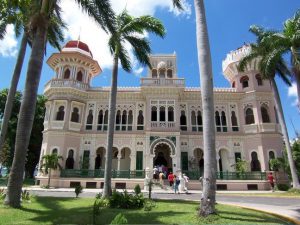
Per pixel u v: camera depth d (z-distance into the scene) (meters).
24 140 12.30
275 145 30.47
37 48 13.38
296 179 22.81
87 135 32.16
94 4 14.55
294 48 23.47
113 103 17.48
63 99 31.75
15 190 11.79
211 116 11.17
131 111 33.78
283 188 26.83
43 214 10.67
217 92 33.53
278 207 13.77
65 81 32.38
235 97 33.81
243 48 35.12
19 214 10.30
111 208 12.70
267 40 24.97
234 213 10.80
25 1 13.89
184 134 32.25
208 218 9.46
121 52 18.70
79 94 33.06
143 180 27.62
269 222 9.19
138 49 19.11
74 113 32.62
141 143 31.72
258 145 30.86
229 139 32.28
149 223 8.95
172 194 21.69
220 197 19.88
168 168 31.92
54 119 31.27
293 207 13.78
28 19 14.62
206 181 10.29
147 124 30.89
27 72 13.10
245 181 28.06
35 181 30.31
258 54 27.14
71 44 34.94
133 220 9.50
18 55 18.75
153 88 31.81
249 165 30.81
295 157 26.23
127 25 18.53
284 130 24.31
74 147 31.17
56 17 18.27
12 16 17.06
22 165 12.12
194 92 33.72
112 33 15.27
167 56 36.34
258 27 27.20
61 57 33.50
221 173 29.02
